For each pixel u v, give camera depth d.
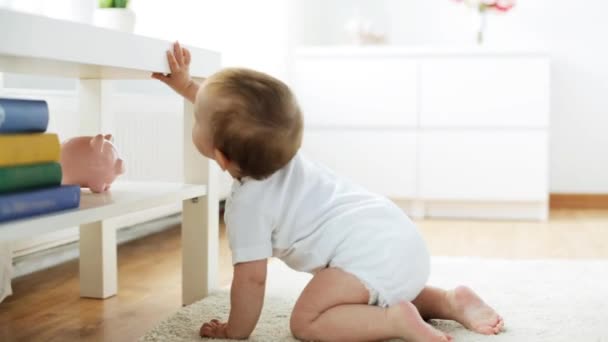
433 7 3.78
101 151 1.40
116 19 1.54
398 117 3.33
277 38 3.28
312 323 1.26
